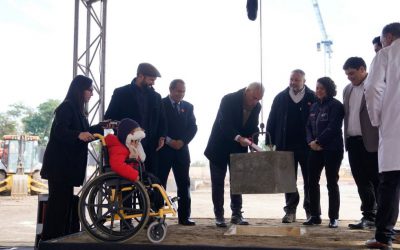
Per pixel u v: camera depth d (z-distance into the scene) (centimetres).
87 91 402
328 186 462
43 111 5316
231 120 465
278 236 390
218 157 475
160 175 479
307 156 495
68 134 370
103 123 407
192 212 1192
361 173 444
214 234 403
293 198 510
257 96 453
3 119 5272
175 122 484
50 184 383
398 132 313
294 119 496
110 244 330
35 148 1833
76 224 414
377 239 316
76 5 646
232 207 493
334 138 454
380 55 330
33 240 683
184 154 486
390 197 313
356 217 1098
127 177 333
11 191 1702
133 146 355
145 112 452
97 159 682
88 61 679
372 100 324
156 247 324
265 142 517
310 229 441
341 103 457
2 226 900
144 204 334
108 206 342
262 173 381
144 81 449
